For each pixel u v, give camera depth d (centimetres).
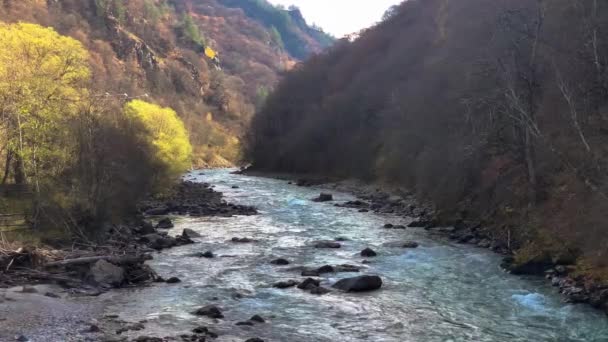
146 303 1827
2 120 2847
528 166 2964
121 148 3675
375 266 2467
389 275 2297
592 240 2152
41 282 1975
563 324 1645
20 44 3275
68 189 2884
